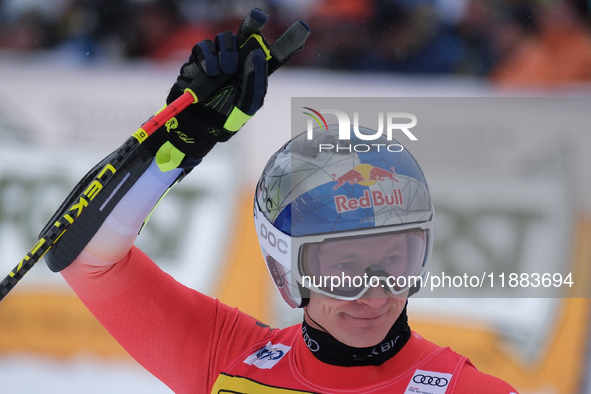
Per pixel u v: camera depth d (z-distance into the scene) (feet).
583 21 66.85
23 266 18.17
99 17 68.23
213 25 68.85
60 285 46.24
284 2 67.97
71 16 68.08
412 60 66.08
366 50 66.03
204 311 20.99
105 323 20.58
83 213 18.94
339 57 66.08
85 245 19.02
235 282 45.85
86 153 50.60
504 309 42.80
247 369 19.49
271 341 20.33
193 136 18.02
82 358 45.09
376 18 66.13
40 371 44.75
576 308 42.50
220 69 17.40
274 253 18.22
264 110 50.90
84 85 51.83
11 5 68.23
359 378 18.01
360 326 17.31
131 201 18.69
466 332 42.37
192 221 47.42
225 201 47.93
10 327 45.62
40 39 68.03
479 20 66.28
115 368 44.80
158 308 20.26
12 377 44.50
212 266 46.42
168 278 21.03
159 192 18.69
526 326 42.42
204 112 17.84
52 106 51.42
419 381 17.90
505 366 41.98
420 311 42.80
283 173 18.07
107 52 68.08
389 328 17.57
